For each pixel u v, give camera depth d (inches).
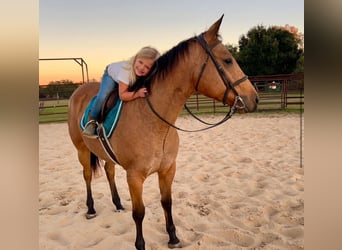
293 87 533.6
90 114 111.5
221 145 265.0
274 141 270.1
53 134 378.0
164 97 90.5
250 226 121.3
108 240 111.5
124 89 95.0
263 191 154.8
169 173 102.6
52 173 202.4
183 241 110.8
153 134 92.0
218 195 152.1
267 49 1003.3
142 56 94.7
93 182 181.0
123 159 98.0
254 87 92.6
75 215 135.1
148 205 145.1
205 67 86.2
